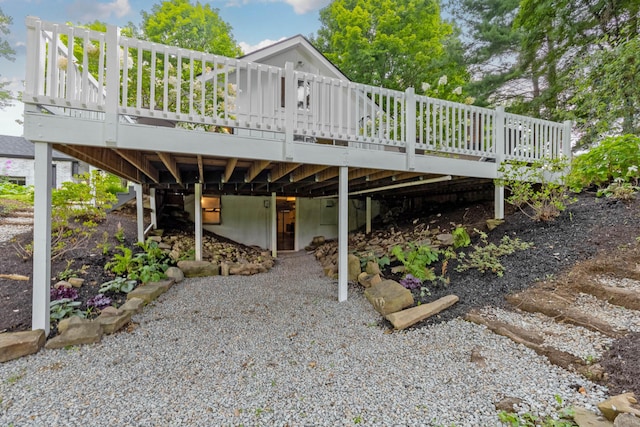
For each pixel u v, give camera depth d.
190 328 3.37
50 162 2.94
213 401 2.14
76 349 2.82
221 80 5.79
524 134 5.48
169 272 5.14
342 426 1.89
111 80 2.98
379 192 7.73
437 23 12.26
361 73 11.68
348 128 4.07
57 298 3.55
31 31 2.77
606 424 1.68
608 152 4.87
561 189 4.75
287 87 3.71
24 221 6.39
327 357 2.73
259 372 2.50
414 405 2.05
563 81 7.99
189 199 8.73
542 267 3.66
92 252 5.03
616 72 5.29
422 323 3.20
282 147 3.75
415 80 11.63
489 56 10.66
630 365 2.06
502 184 5.20
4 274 3.93
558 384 2.09
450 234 5.68
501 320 2.99
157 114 3.14
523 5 8.68
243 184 6.55
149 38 12.20
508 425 1.81
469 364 2.46
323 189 7.43
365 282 4.63
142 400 2.14
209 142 3.39
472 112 4.98
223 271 5.86
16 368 2.50
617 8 6.89
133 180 5.38
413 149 4.47
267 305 4.14
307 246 9.50
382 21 11.60
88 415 1.99
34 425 1.90
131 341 3.03
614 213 4.31
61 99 2.82
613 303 2.89
